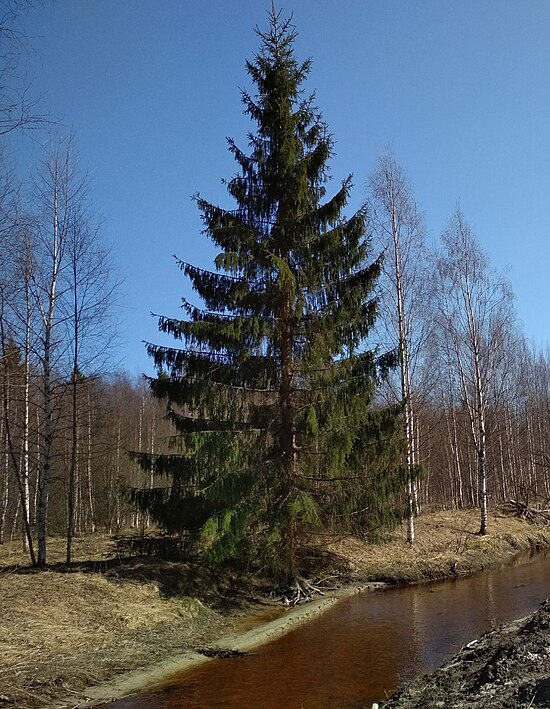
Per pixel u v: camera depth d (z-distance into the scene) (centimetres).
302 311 1507
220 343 1502
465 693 730
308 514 1333
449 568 1872
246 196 1598
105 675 911
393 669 955
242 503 1358
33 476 2661
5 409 1573
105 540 2211
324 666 982
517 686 697
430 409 3544
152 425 3953
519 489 3725
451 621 1267
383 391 2270
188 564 1527
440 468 4050
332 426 1443
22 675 847
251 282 1538
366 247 1588
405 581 1748
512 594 1539
